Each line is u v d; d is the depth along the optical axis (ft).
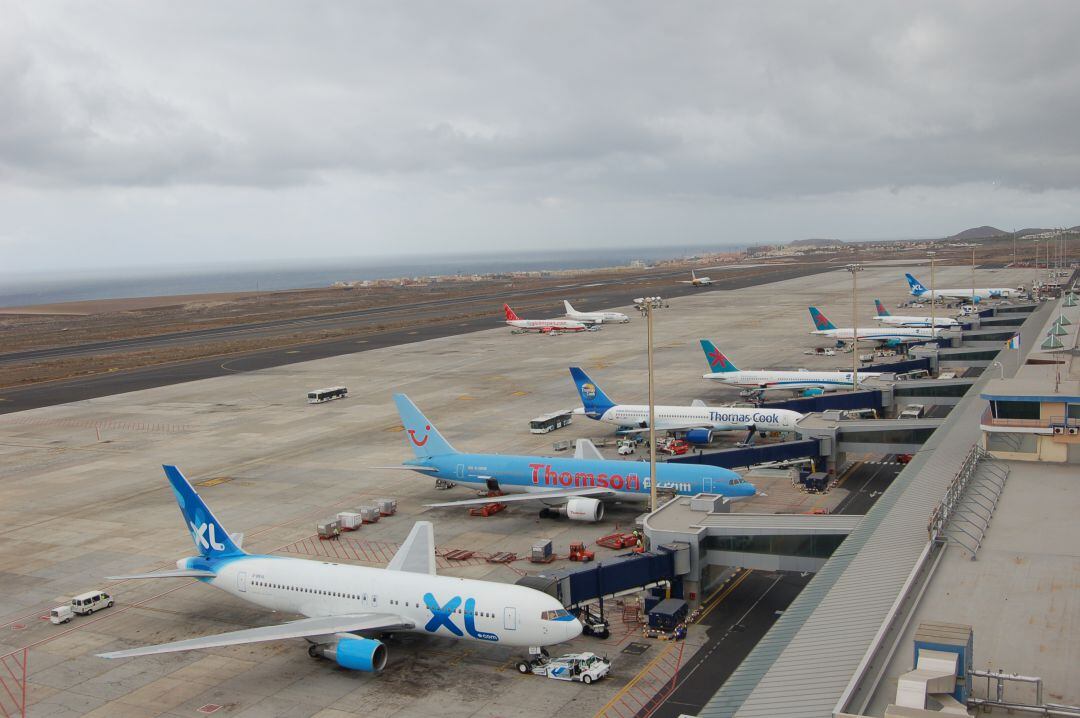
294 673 174.29
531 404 453.58
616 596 190.70
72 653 188.14
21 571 239.91
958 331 538.47
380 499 298.15
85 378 614.34
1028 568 143.23
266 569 190.39
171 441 399.65
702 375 516.32
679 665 172.35
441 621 171.63
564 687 164.25
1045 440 211.82
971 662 106.01
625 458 336.29
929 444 237.66
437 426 408.05
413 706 158.81
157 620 205.77
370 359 641.40
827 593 137.28
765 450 296.51
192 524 201.77
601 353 625.00
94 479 337.31
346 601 180.55
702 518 209.97
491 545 246.06
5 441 411.75
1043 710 98.63
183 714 159.33
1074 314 552.41
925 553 148.15
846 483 299.17
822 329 625.41
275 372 597.52
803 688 104.58
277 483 321.93
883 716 96.68
